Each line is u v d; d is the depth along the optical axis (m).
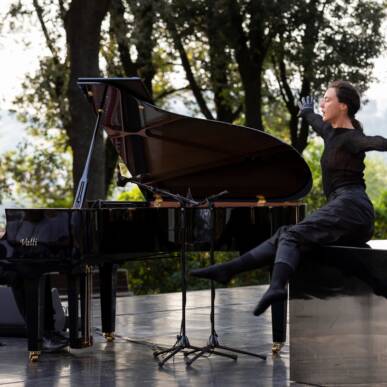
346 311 6.26
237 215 7.91
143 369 7.27
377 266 6.00
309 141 24.25
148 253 8.02
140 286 18.66
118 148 8.47
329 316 6.40
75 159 15.88
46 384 6.70
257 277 19.47
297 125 22.88
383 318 5.98
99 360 7.70
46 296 8.40
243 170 8.50
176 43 21.14
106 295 8.74
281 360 7.68
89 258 7.61
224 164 8.43
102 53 21.55
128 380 6.83
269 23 20.17
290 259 6.19
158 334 9.31
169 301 12.38
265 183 8.56
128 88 7.78
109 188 23.58
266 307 6.07
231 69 23.47
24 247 7.46
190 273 6.38
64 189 24.20
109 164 21.73
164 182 8.74
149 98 7.89
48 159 23.64
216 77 22.81
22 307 7.94
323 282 6.43
